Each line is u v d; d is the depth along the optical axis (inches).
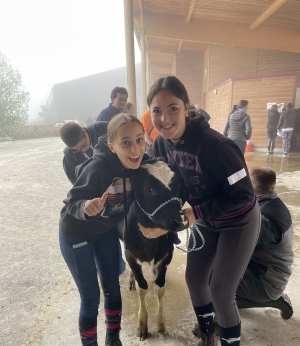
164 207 61.5
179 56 590.2
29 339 80.7
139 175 64.2
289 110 344.5
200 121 60.9
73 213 60.1
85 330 71.3
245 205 59.9
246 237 62.6
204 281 72.4
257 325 83.2
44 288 104.0
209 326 73.9
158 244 73.0
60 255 127.6
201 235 68.7
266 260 77.5
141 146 60.1
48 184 251.3
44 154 459.8
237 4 295.1
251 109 392.8
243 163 59.5
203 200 67.6
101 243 72.6
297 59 445.7
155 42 544.1
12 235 147.6
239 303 84.9
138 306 93.4
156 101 58.8
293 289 96.7
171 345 77.6
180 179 69.0
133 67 231.0
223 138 58.9
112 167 63.0
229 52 480.1
